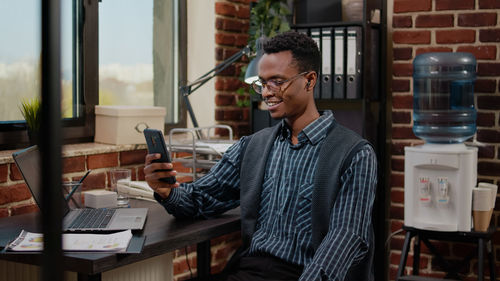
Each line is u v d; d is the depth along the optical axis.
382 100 3.06
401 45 3.01
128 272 1.66
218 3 3.03
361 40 2.85
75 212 1.81
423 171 2.62
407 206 2.66
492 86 2.85
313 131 1.67
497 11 2.83
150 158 1.71
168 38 3.03
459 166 2.54
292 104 1.66
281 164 1.71
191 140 2.65
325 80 2.91
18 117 2.21
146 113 2.51
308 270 1.45
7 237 1.56
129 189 2.14
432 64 2.84
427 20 2.95
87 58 2.53
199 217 1.82
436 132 2.85
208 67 3.08
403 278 2.24
